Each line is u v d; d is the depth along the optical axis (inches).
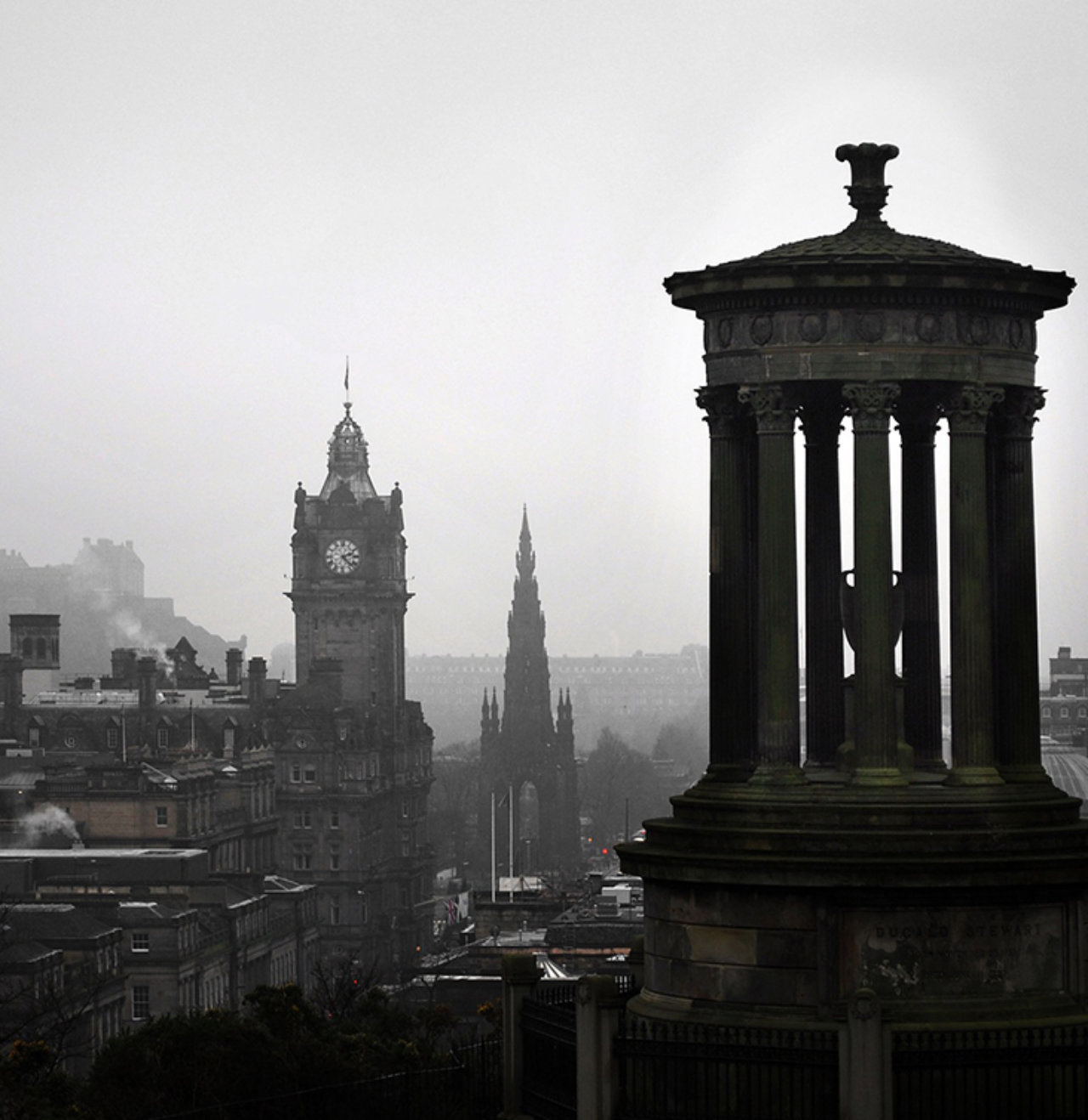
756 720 2354.8
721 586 2347.4
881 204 2411.4
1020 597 2310.5
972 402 2272.4
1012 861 2191.2
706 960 2255.2
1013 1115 2094.0
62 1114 3981.3
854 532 2263.8
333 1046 4148.6
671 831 2283.5
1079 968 2234.3
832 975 2207.2
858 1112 2058.3
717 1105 2155.5
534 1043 2325.3
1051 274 2300.7
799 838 2210.9
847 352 2268.7
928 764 2415.1
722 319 2313.0
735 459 2342.5
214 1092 3917.3
